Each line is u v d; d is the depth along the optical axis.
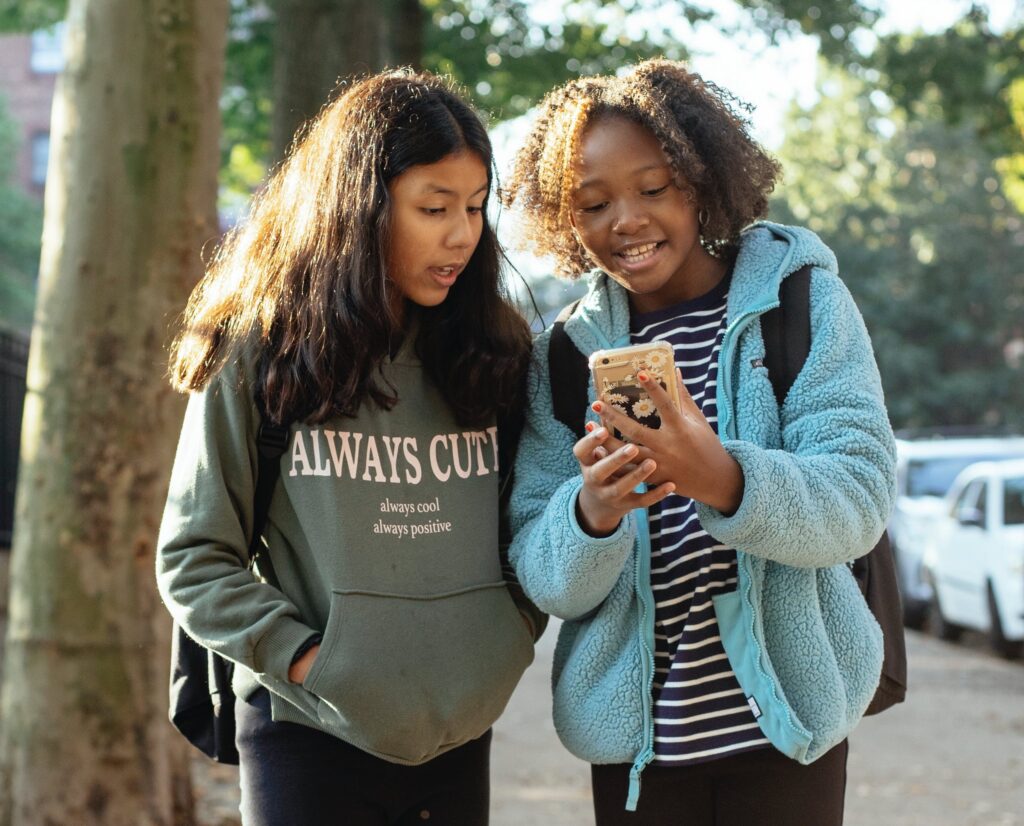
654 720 2.49
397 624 2.47
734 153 2.61
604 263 2.63
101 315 4.46
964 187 32.97
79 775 4.44
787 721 2.37
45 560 4.47
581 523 2.39
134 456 4.47
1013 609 10.79
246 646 2.40
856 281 32.78
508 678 2.56
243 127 12.41
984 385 32.28
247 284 2.61
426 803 2.60
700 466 2.22
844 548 2.34
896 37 12.59
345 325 2.48
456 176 2.55
